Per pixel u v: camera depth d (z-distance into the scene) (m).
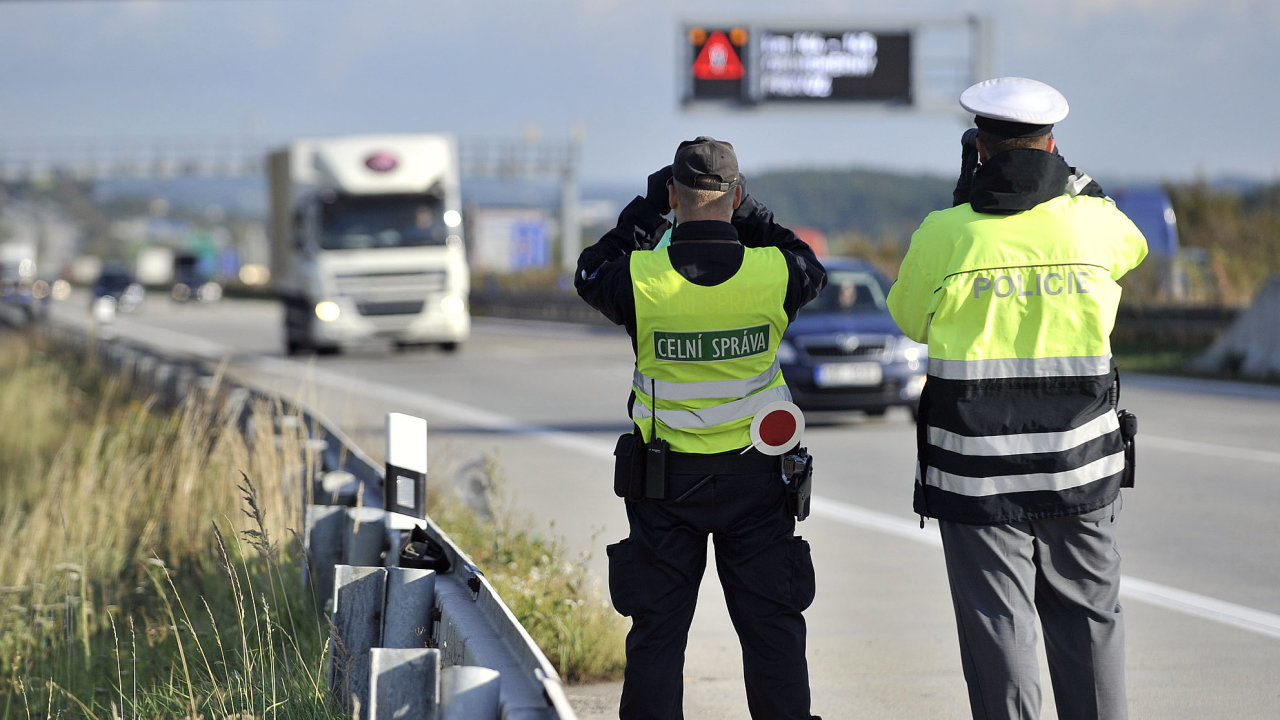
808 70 149.88
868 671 23.45
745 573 15.37
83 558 28.41
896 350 58.28
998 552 14.65
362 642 18.34
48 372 71.56
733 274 15.16
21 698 23.77
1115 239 14.91
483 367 94.75
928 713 21.06
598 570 30.64
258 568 26.25
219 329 168.88
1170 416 62.12
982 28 148.62
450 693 13.75
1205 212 129.38
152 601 28.33
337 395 74.00
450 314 103.44
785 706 15.44
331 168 102.44
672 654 15.50
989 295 14.64
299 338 107.12
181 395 51.28
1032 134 14.84
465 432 58.00
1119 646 14.98
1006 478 14.55
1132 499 40.50
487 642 15.68
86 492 32.94
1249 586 29.36
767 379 15.38
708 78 149.38
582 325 164.25
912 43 150.00
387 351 114.56
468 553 29.06
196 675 21.92
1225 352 84.81
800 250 15.80
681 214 15.55
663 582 15.38
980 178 14.91
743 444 15.21
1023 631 14.63
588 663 23.06
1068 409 14.58
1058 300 14.59
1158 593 28.80
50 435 57.94
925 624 26.70
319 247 101.56
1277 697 21.59
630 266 15.36
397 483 22.20
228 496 31.44
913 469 47.19
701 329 15.11
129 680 23.39
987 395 14.59
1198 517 37.47
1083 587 14.93
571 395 74.62
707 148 15.30
